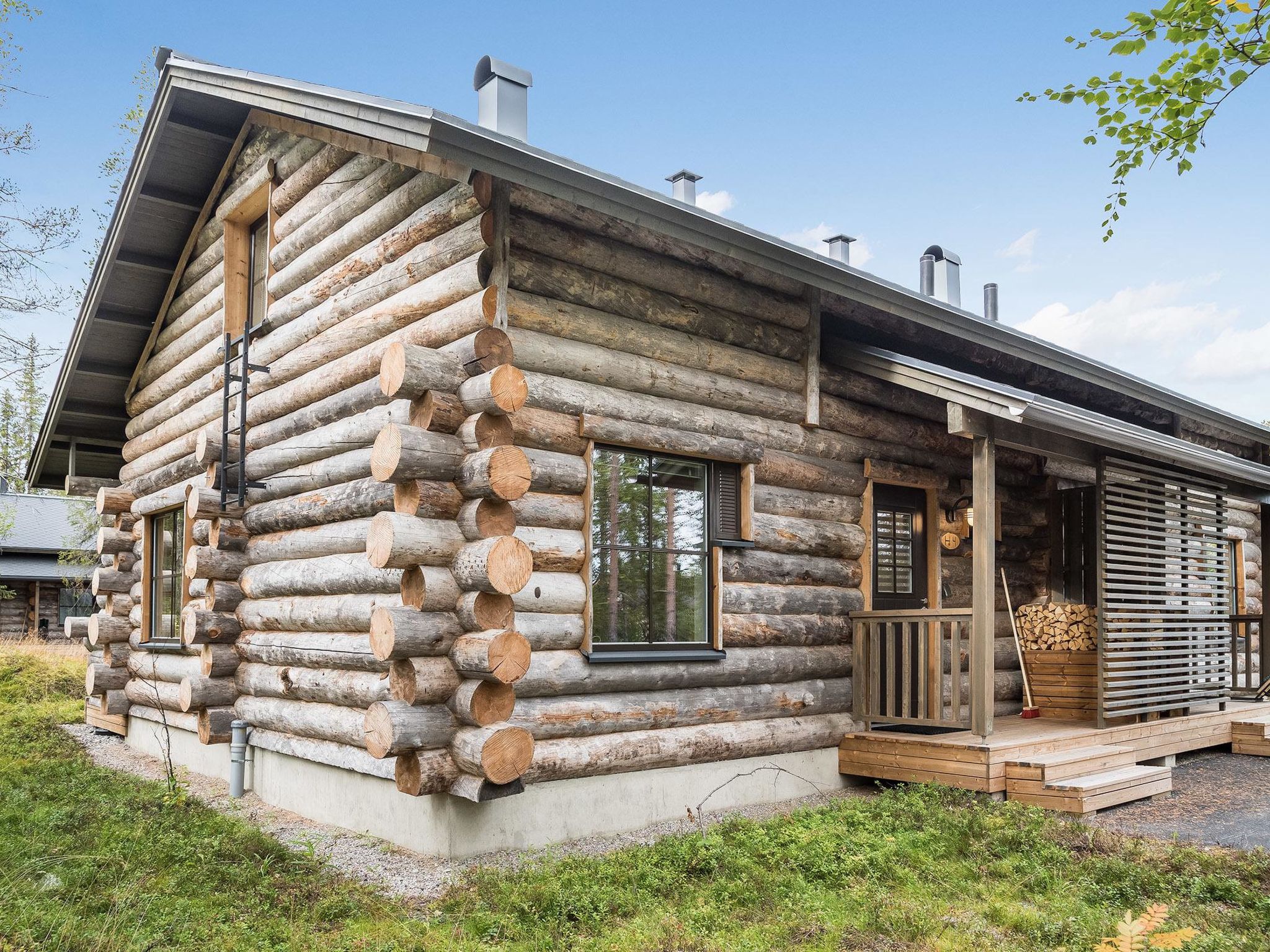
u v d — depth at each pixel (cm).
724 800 730
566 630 639
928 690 908
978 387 735
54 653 1808
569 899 504
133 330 1162
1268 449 1406
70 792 816
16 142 1139
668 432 702
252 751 842
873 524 878
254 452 873
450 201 644
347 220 763
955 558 979
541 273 643
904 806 700
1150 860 573
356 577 691
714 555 746
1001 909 495
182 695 873
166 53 870
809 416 816
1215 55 414
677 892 532
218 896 534
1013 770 735
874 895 522
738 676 744
